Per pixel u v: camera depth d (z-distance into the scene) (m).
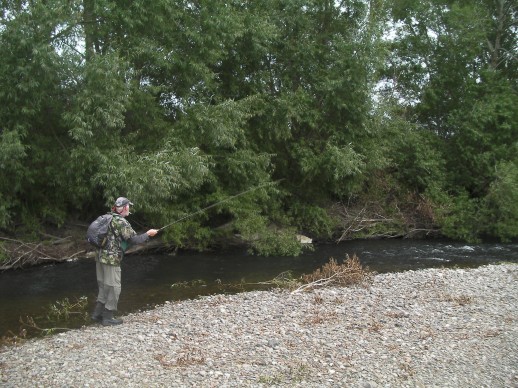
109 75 12.15
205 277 13.12
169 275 13.26
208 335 7.85
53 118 13.44
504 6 25.14
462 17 23.72
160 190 12.94
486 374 6.44
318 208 18.97
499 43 25.39
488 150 22.30
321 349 7.22
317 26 18.94
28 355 7.08
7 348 7.59
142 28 14.59
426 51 24.75
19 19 11.98
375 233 20.59
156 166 12.87
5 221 13.24
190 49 15.35
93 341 7.60
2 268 13.27
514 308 9.51
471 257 16.67
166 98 15.91
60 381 6.09
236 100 17.36
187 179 14.10
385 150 19.83
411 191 21.97
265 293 10.74
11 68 12.17
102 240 8.30
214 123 14.50
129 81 13.52
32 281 12.30
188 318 8.84
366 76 18.02
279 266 14.67
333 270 11.77
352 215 20.34
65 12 12.41
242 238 16.44
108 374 6.29
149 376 6.23
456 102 24.33
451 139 23.70
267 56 18.19
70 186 13.52
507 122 22.23
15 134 11.93
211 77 15.55
